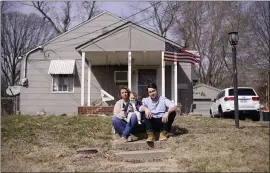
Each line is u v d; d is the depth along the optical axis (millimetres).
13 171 6637
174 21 33781
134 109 8648
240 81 33500
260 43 30531
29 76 19156
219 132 9148
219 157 7172
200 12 34281
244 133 8977
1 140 8555
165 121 8086
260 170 6508
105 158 7555
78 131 9719
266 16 29422
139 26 16281
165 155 7574
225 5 33219
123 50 16203
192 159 7156
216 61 36750
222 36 34344
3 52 37750
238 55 33250
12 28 38031
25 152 7824
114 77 19203
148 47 16219
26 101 19062
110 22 19312
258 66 31703
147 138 8562
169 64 18906
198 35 34969
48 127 10211
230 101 15695
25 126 10242
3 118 11711
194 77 24719
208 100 30750
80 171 6660
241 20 31484
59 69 18672
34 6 36688
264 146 7773
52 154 7711
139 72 19344
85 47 16344
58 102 19016
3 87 34188
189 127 10016
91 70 19219
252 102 15641
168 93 19141
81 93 17203
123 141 8328
